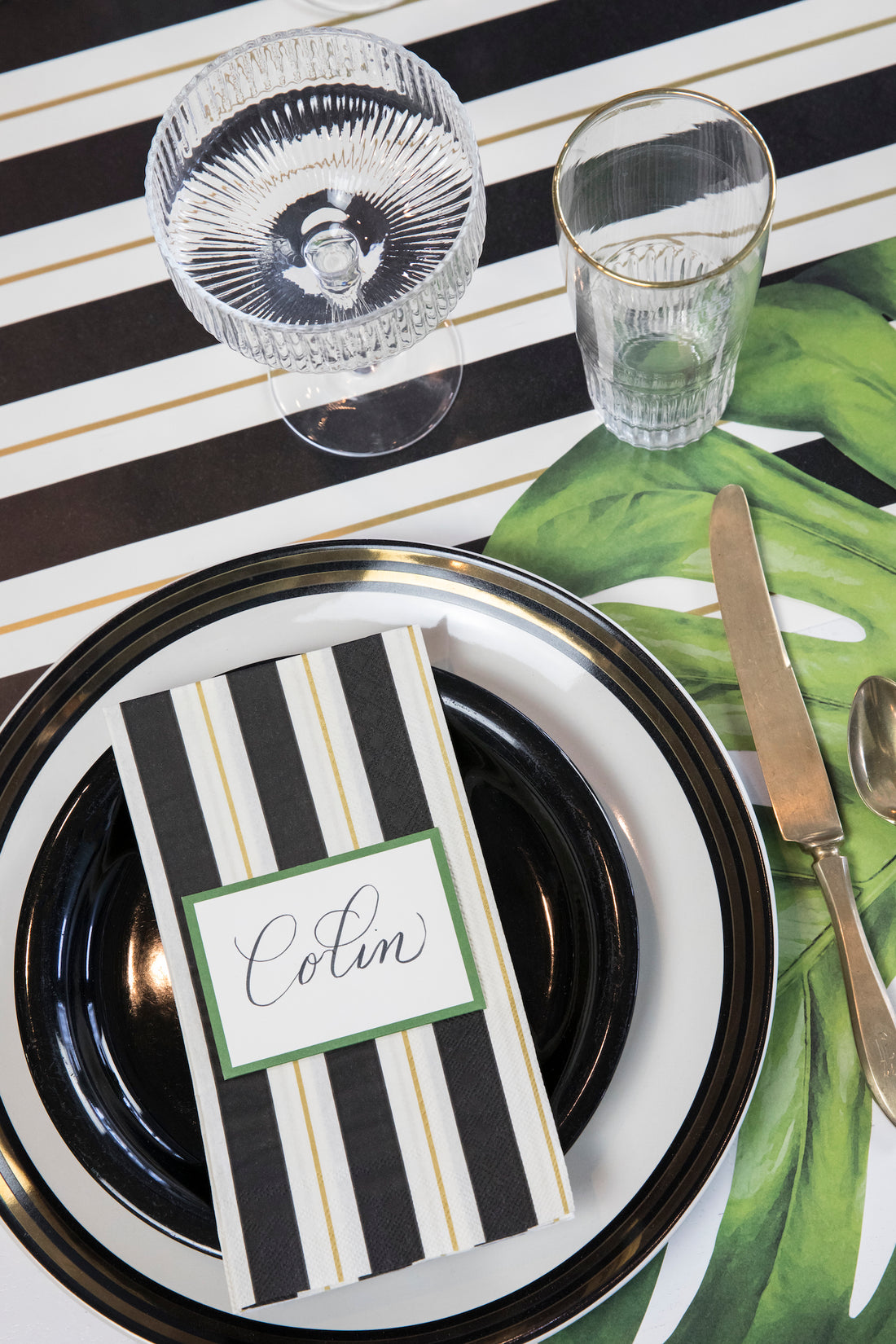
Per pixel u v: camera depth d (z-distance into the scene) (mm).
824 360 694
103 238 728
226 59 649
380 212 696
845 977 584
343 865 567
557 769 572
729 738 640
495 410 700
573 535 679
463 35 740
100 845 592
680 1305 567
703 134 614
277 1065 545
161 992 586
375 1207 529
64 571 691
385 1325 535
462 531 684
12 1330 569
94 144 738
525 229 722
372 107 693
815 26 731
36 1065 558
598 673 602
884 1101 556
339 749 579
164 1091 572
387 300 663
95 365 715
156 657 612
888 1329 559
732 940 564
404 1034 548
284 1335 535
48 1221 546
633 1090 554
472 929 558
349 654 584
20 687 678
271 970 556
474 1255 543
